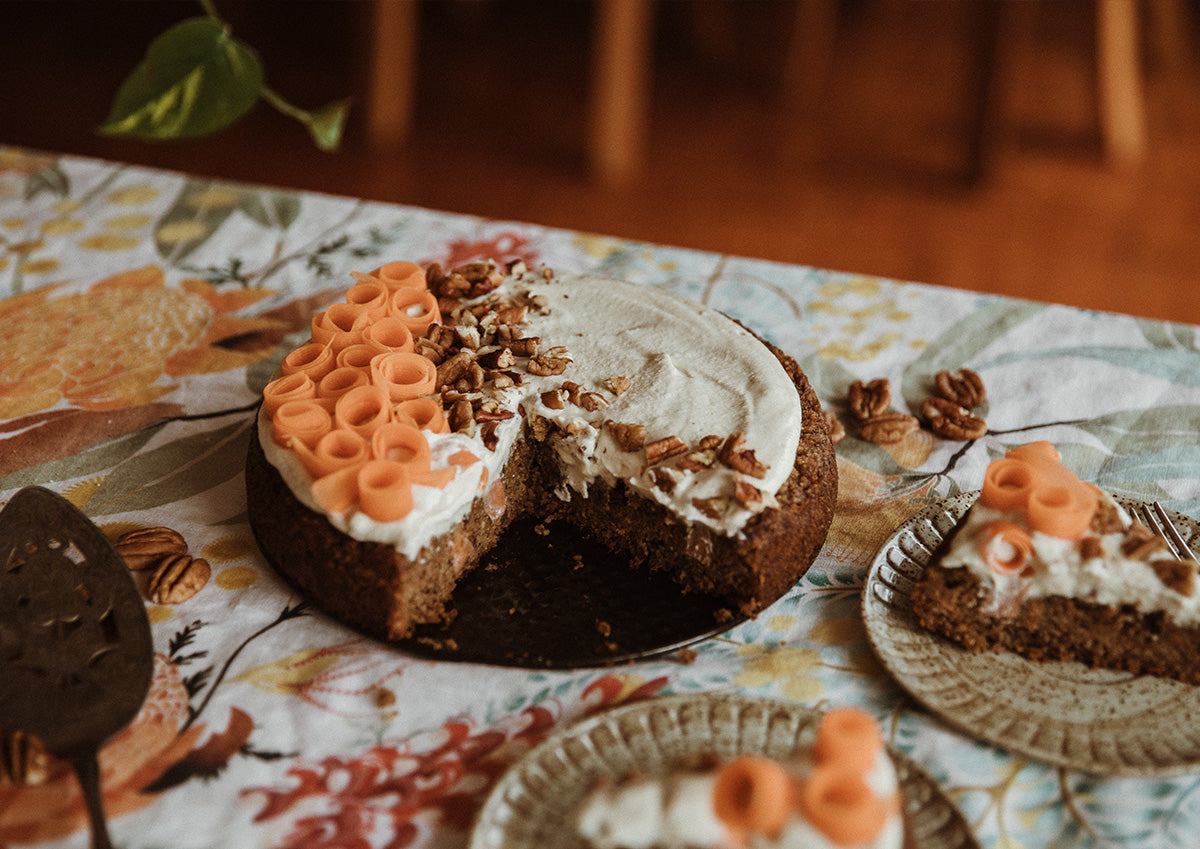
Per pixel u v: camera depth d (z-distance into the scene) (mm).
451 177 1819
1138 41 2158
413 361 722
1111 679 640
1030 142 1922
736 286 898
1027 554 635
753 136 1976
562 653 659
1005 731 610
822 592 689
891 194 1794
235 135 1913
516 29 2361
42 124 1898
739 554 675
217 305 880
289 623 674
